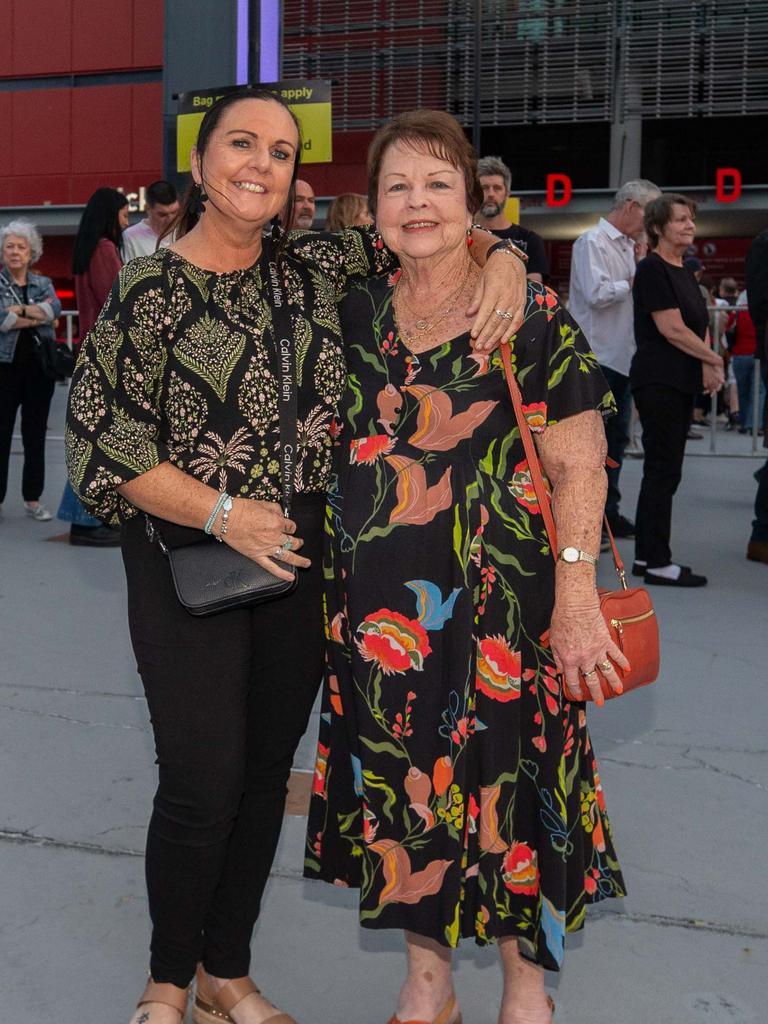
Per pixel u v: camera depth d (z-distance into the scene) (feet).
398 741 6.77
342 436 6.89
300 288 6.79
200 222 6.61
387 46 65.26
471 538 6.59
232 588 6.31
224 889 7.16
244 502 6.35
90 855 9.38
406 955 8.19
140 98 78.38
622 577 7.06
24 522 23.72
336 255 7.11
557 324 6.70
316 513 6.88
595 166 80.12
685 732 12.34
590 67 62.95
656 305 18.12
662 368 18.42
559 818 6.74
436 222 6.66
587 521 6.57
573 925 6.93
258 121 6.34
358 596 6.73
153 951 6.97
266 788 7.16
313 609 6.96
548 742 6.81
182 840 6.64
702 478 30.78
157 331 6.29
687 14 61.41
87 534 21.36
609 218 21.09
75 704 12.86
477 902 6.88
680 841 9.80
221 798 6.59
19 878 8.98
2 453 23.68
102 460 6.25
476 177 6.92
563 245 74.49
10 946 8.08
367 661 6.76
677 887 9.02
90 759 11.32
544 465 6.88
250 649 6.79
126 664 14.37
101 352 6.31
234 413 6.41
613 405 6.82
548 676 6.81
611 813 10.32
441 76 65.16
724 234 70.64
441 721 6.70
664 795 10.73
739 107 61.57
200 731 6.53
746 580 19.58
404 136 6.75
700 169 79.46
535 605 6.78
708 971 7.93
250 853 7.14
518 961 7.13
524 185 81.41
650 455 18.95
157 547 6.63
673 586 19.11
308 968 7.99
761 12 60.54
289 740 7.15
